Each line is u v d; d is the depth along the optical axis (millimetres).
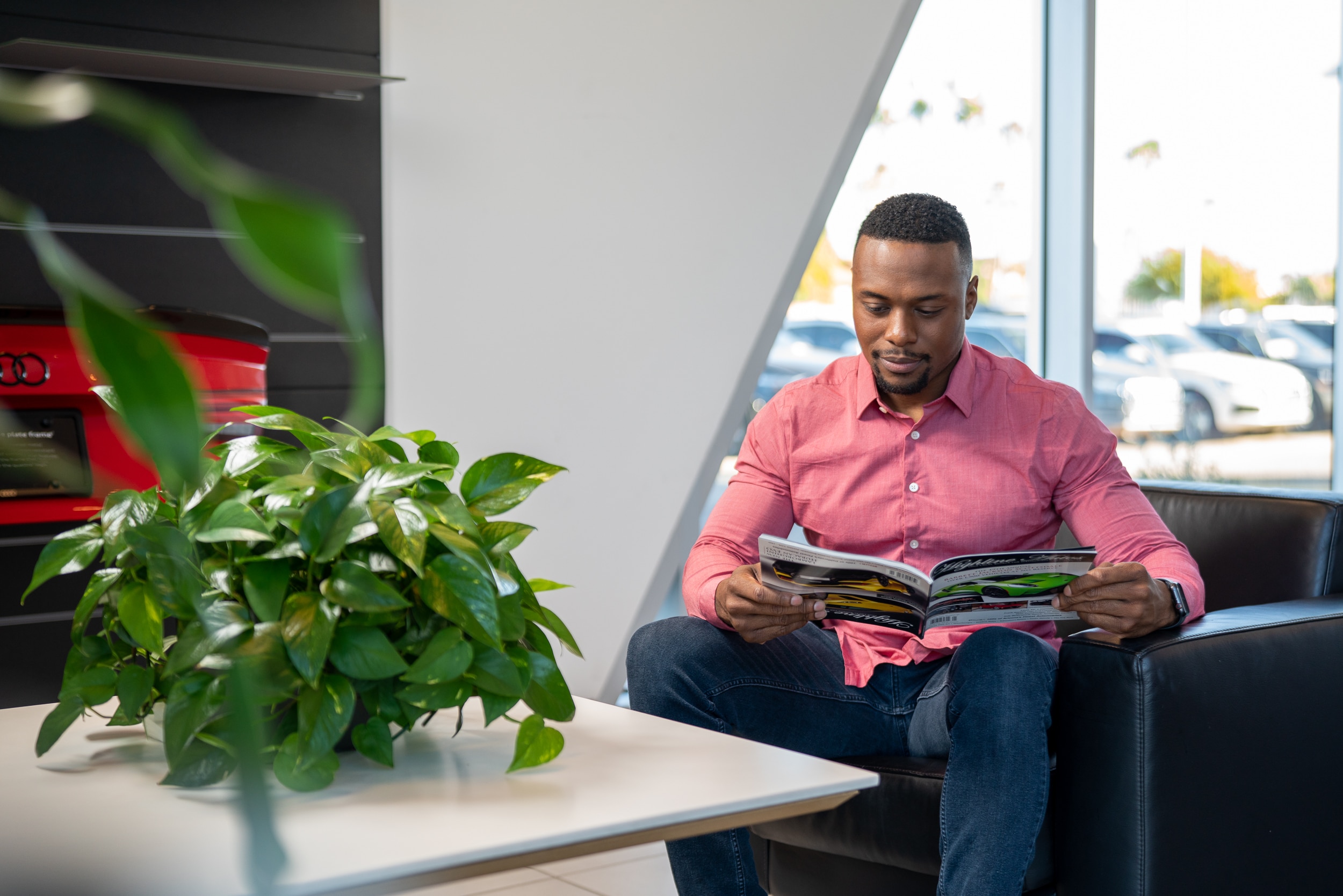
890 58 3264
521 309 2834
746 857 1513
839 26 3174
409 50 2676
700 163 3025
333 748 1002
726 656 1646
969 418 1807
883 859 1588
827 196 3211
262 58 2502
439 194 2725
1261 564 1926
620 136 2924
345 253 158
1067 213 3793
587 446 2938
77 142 2350
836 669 1714
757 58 3070
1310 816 1575
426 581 989
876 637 1748
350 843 852
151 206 2430
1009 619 1523
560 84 2844
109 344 176
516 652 1059
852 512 1832
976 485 1786
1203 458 3939
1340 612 1660
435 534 1002
